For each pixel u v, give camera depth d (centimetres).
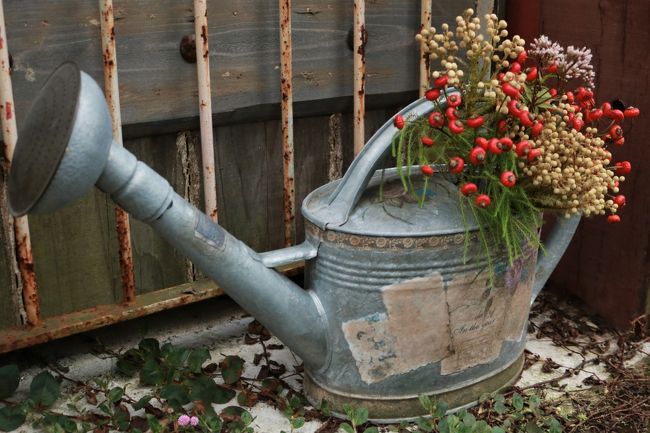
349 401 164
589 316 218
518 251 161
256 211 212
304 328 156
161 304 190
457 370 165
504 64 154
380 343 157
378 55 215
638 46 189
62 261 185
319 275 158
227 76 192
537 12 219
